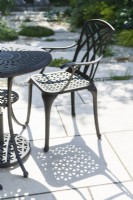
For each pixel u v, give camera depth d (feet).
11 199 7.52
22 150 9.12
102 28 9.82
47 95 8.73
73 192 7.77
